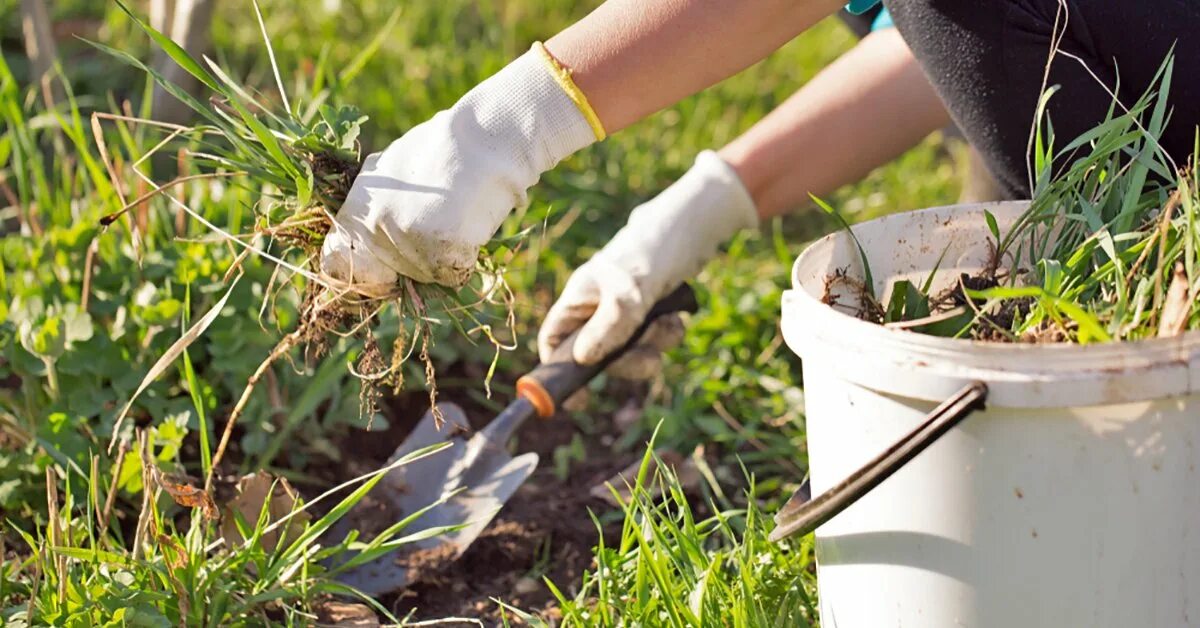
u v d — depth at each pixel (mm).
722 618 1560
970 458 1225
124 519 1917
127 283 2178
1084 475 1201
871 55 2145
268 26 3664
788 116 2145
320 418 2291
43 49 2922
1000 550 1247
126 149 2881
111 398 2010
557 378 2025
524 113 1442
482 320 2562
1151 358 1152
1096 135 1460
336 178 1548
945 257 1557
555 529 2033
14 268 2297
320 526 1677
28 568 1755
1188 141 1642
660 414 2318
